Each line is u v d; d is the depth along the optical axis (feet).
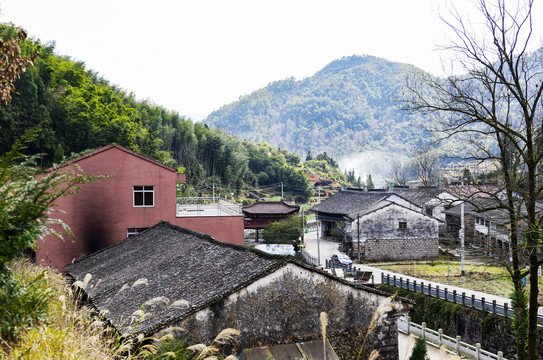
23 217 18.93
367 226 138.00
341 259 120.16
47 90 182.19
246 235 181.68
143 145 205.67
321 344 32.17
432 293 81.25
